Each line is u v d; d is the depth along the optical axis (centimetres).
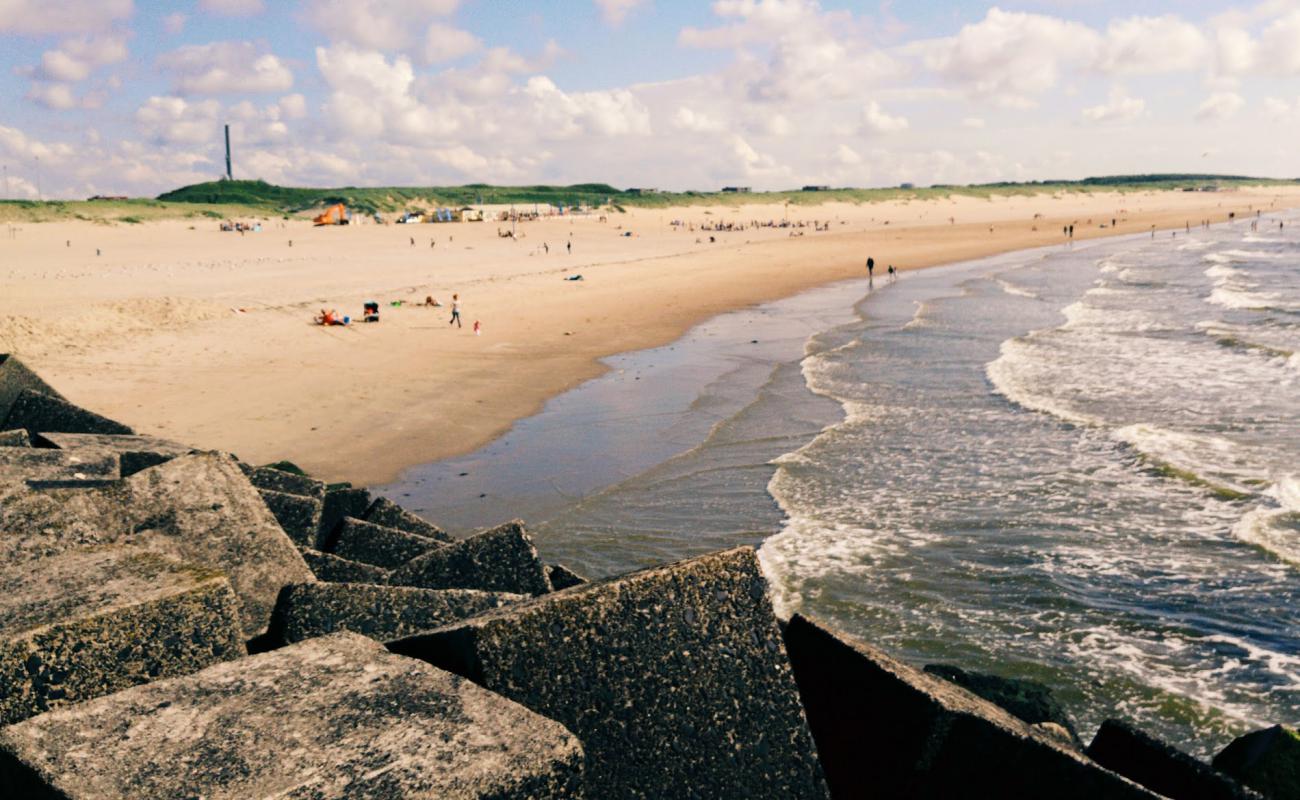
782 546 1365
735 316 4300
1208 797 425
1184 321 3616
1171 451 1761
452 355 3212
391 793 216
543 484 1755
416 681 268
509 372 2922
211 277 5681
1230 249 7612
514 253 8581
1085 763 349
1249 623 1098
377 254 8331
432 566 590
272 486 837
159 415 2245
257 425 2197
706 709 319
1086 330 3472
